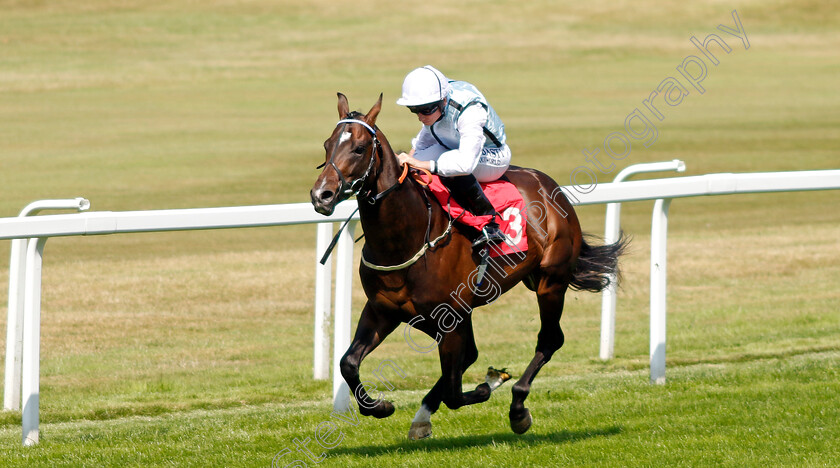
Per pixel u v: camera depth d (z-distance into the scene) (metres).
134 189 21.50
